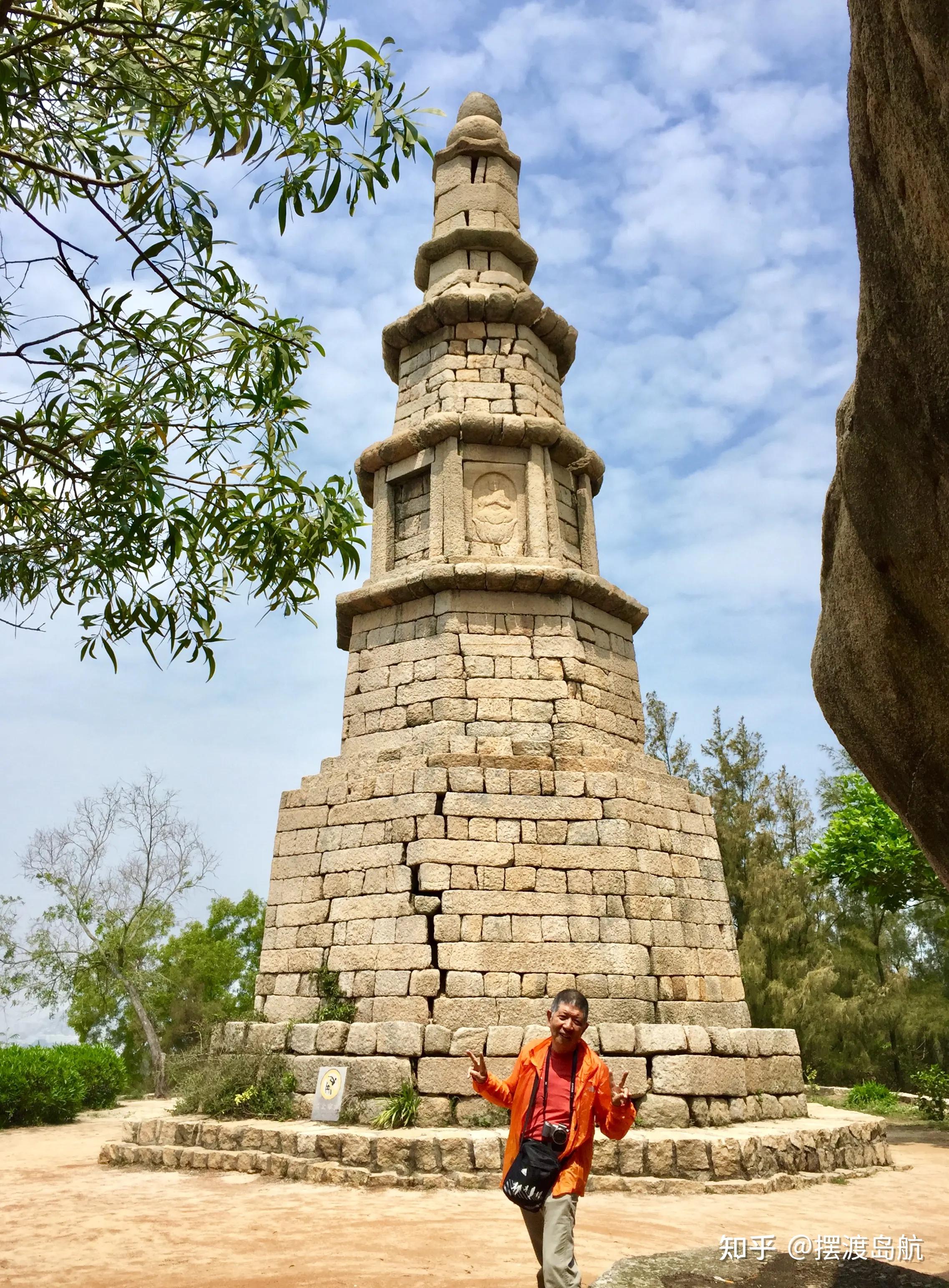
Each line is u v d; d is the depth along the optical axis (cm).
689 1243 892
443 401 1880
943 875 546
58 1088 2155
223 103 695
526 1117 612
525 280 2109
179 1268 798
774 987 2983
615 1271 603
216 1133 1312
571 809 1534
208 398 784
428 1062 1305
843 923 3525
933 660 450
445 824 1487
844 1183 1257
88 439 763
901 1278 602
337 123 743
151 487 698
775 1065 1462
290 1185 1152
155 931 3381
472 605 1700
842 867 2467
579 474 1939
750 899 3164
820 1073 3316
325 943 1527
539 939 1434
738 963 1628
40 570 794
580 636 1731
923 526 413
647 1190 1142
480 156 2142
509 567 1700
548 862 1491
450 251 2041
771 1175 1214
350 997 1458
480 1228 927
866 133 367
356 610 1817
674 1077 1319
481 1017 1366
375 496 1919
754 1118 1374
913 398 385
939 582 419
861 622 490
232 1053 1472
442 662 1644
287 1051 1439
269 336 798
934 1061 3578
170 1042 3694
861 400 417
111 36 687
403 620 1745
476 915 1433
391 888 1482
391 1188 1117
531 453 1839
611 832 1520
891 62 333
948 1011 3231
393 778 1566
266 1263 810
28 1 708
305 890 1594
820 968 3050
